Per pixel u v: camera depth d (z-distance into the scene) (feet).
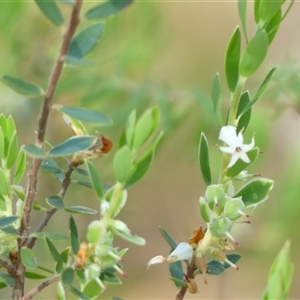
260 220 2.47
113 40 2.53
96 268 1.17
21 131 2.47
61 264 1.22
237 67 1.26
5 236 1.23
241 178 1.28
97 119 1.16
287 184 2.53
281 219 2.48
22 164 1.28
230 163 1.24
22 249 1.21
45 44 2.46
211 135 2.45
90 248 1.17
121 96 2.62
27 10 2.37
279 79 2.48
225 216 1.23
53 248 1.22
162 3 2.87
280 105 2.53
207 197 1.24
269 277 1.16
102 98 2.55
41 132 1.17
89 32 1.18
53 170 1.27
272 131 2.70
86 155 1.26
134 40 2.58
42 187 2.26
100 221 1.17
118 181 1.16
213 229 1.23
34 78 2.48
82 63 1.15
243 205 1.23
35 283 2.28
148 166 1.16
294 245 2.64
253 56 1.24
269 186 1.26
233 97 1.26
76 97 2.53
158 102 2.46
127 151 1.15
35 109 2.47
